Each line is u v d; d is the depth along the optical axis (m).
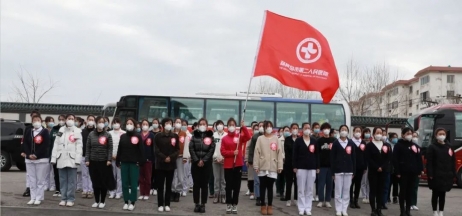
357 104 37.16
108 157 10.04
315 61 10.26
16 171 19.05
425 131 18.48
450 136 18.27
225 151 10.04
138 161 10.05
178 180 11.88
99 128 10.05
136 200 10.53
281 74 10.11
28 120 29.69
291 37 10.27
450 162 10.26
